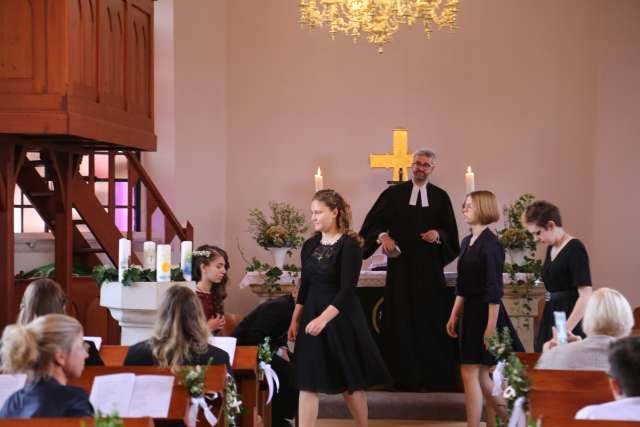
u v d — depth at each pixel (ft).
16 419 12.25
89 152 28.63
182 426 15.26
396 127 39.68
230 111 40.37
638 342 12.66
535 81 39.06
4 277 24.47
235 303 39.86
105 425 10.62
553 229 22.35
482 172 39.24
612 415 12.50
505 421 24.16
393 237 30.89
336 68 40.04
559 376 16.26
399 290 30.58
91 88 23.77
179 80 37.32
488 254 23.76
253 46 40.37
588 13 38.65
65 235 27.61
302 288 23.59
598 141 38.34
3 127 22.03
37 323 13.35
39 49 22.18
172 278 24.08
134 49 27.12
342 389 22.95
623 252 37.86
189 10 37.93
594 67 38.58
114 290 23.71
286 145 40.11
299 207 40.04
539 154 38.93
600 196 38.22
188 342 17.35
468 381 24.40
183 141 37.55
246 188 40.14
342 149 39.91
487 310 24.04
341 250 22.82
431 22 39.55
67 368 13.42
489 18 39.37
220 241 39.75
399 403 29.66
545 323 22.81
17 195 35.35
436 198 30.83
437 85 39.55
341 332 22.84
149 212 33.73
